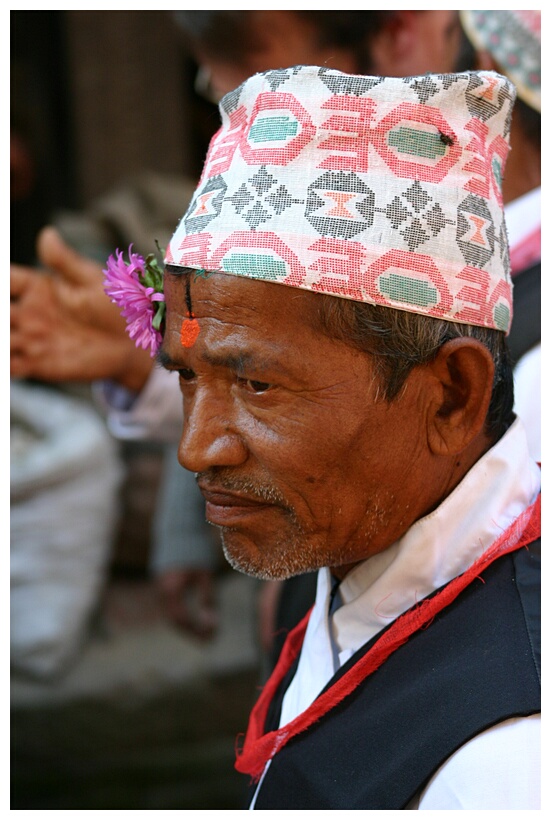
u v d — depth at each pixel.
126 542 3.41
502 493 0.93
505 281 0.94
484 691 0.81
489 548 0.91
